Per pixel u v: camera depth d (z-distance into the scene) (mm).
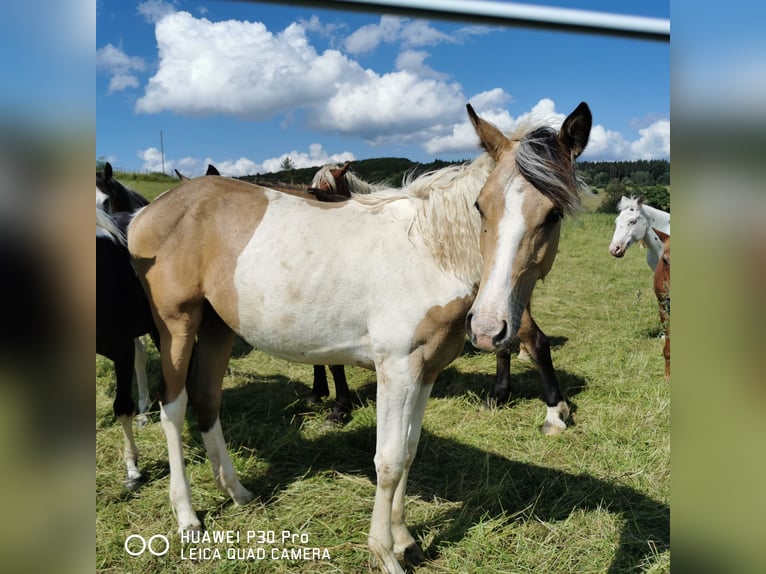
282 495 3035
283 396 4508
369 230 2475
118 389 3129
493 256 1981
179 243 2646
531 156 1979
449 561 2506
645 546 2572
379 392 2383
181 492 2768
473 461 3377
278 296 2488
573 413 4090
